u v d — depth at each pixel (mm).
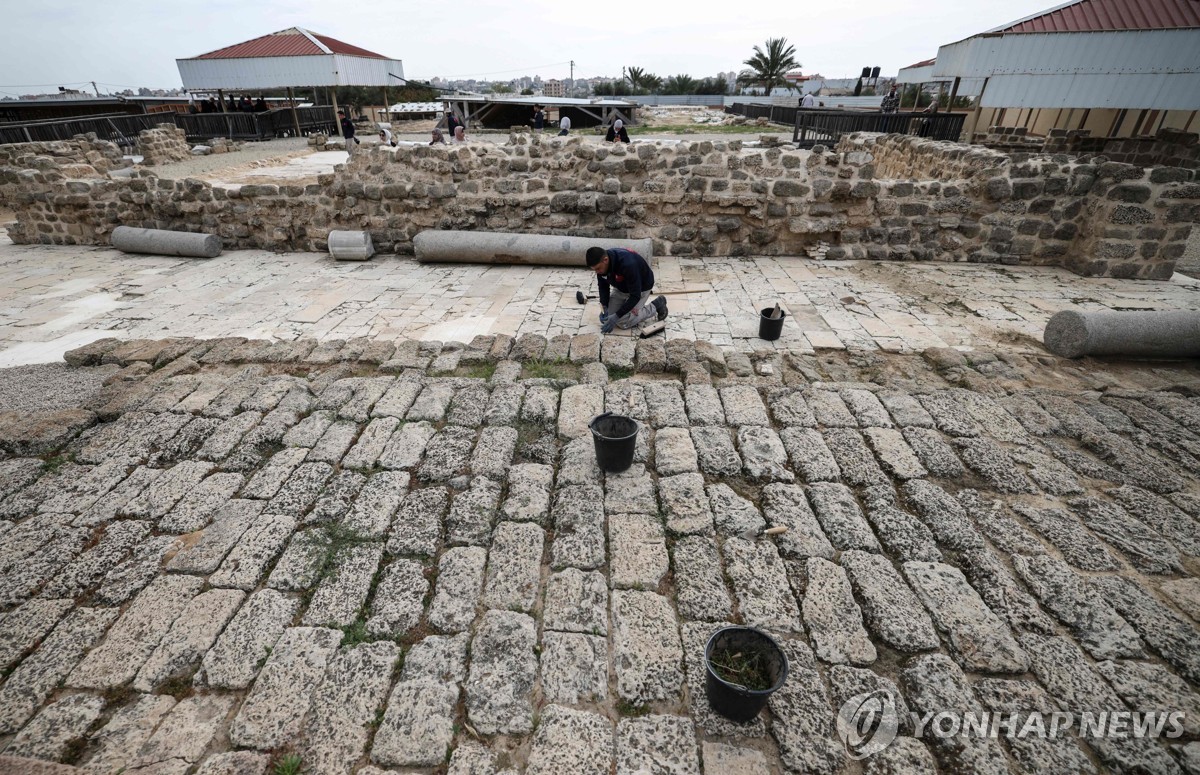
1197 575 2928
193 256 8891
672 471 3703
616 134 12938
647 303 6160
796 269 8070
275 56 23000
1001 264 8273
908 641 2596
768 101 36812
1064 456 3840
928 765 2127
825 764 2133
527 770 2111
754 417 4285
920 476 3666
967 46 11562
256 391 4648
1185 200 7129
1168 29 8703
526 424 4262
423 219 8734
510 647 2564
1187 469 3729
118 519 3381
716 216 8406
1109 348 5098
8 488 3621
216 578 2938
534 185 8453
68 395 4715
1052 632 2629
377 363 5254
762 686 2375
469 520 3307
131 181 9141
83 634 2660
